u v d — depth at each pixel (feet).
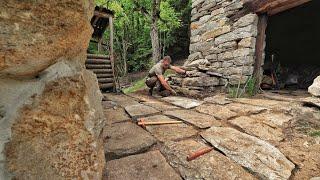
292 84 27.84
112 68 25.94
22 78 3.60
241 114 11.89
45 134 3.76
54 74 3.88
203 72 21.31
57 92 3.90
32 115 3.61
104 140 7.95
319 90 12.71
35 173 3.62
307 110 11.46
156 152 7.14
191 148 7.41
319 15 30.66
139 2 45.01
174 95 20.72
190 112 12.69
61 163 3.95
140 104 15.56
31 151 3.59
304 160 6.91
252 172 6.10
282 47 34.73
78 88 4.20
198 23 25.38
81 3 3.96
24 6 3.26
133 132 8.92
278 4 16.74
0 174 3.30
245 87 18.95
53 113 3.84
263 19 18.76
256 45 19.26
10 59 3.28
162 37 62.03
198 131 9.23
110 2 42.16
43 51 3.60
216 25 22.53
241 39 19.70
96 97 5.20
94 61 24.29
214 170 6.10
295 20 33.12
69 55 4.19
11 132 3.40
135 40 71.46
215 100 16.10
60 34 3.75
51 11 3.57
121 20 58.90
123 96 21.02
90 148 4.40
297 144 8.05
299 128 9.53
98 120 4.93
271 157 6.85
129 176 5.74
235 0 20.10
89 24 4.40
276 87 25.94
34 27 3.41
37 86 3.68
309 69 30.42
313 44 31.94
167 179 5.65
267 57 34.55
